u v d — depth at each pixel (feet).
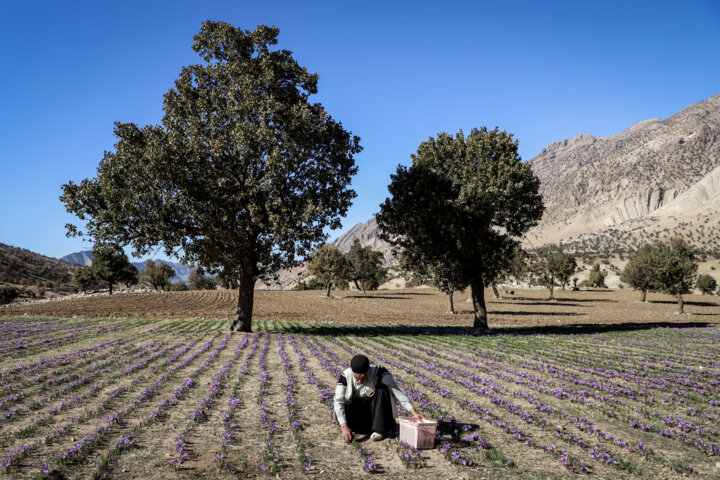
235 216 77.66
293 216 77.41
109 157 76.28
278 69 83.35
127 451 23.04
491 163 88.22
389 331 91.86
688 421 29.35
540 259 272.72
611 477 20.39
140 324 96.63
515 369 46.93
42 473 19.53
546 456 22.97
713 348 63.41
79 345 62.08
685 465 21.77
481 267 97.96
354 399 25.35
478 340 73.41
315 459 22.22
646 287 255.09
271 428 26.63
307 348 62.44
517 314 170.19
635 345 66.59
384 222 97.81
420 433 23.34
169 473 20.25
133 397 34.27
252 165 75.00
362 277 332.19
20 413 29.66
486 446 24.17
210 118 75.25
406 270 104.01
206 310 161.48
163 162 71.36
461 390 37.58
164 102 79.97
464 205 88.74
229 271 86.84
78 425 27.32
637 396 35.63
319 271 277.23
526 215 92.94
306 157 76.89
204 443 24.47
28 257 628.28
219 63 82.12
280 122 76.69
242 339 71.51
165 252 77.87
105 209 75.56
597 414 30.96
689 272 166.81
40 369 44.16
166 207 73.82
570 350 61.26
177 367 45.98
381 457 22.63
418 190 92.58
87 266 316.81
